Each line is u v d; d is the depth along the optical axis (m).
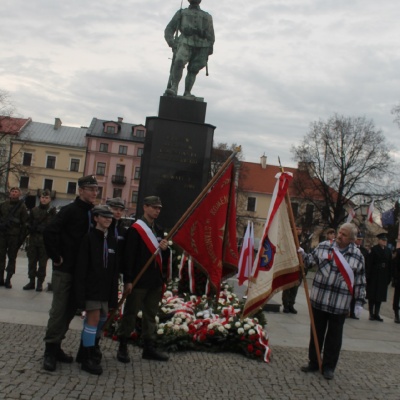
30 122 72.69
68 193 70.50
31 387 4.64
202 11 12.36
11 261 10.17
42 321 7.48
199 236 6.87
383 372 6.50
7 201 10.32
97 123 72.88
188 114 11.45
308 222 47.28
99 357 5.68
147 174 10.98
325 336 6.74
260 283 6.45
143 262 5.91
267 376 5.81
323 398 5.20
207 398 4.89
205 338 6.66
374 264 11.45
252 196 70.12
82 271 5.25
